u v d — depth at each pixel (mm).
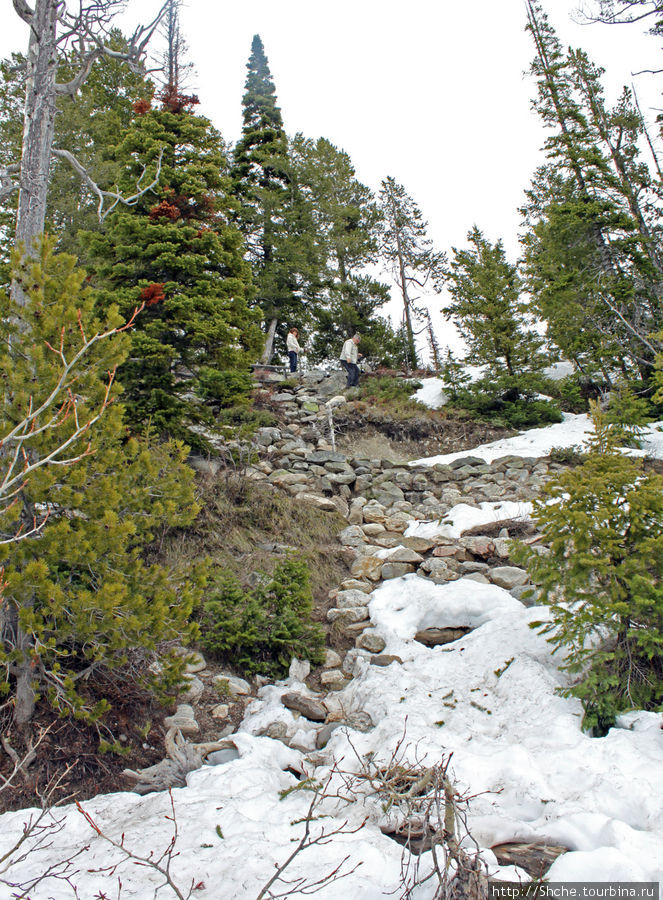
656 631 4590
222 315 10484
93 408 5039
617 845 3309
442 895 2924
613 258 16578
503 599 6906
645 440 12961
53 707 4555
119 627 4379
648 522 4859
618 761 3998
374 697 5434
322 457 12344
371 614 7281
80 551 4324
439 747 4504
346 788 4133
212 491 9453
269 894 3004
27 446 4496
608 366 15852
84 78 6336
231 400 11000
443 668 5793
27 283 4984
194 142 11438
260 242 23578
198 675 5934
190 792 4168
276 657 6332
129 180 10719
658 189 16344
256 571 7629
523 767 4141
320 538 9406
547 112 18281
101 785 4375
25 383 4512
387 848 3479
